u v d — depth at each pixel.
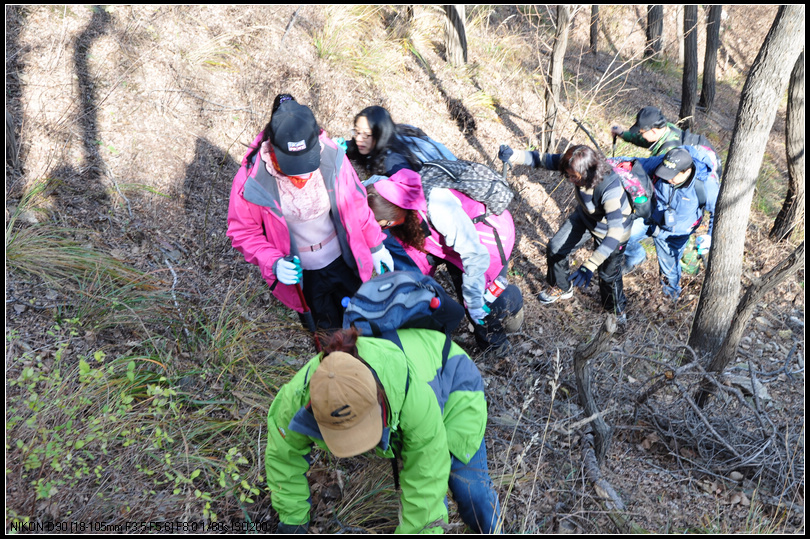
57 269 3.43
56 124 4.09
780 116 11.41
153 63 4.89
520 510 2.90
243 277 4.05
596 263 4.18
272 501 2.33
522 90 7.72
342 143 3.60
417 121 6.18
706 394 3.57
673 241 4.97
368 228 3.17
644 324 4.72
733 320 3.30
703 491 3.18
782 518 3.00
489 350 3.91
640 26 12.54
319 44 6.09
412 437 2.02
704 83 9.82
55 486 2.38
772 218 6.75
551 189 6.24
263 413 3.05
